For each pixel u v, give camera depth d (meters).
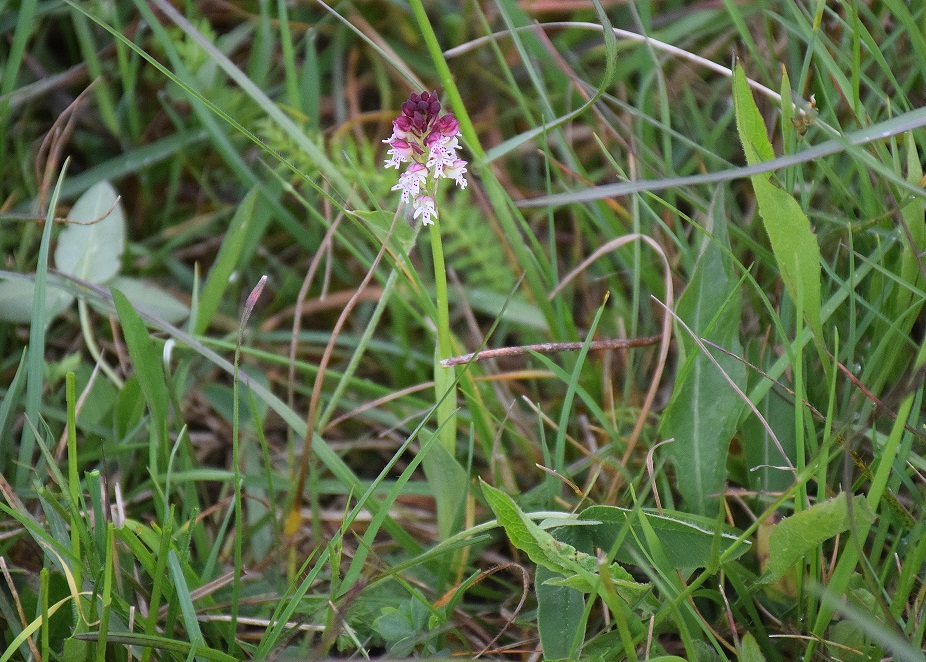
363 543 0.65
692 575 0.67
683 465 0.68
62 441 0.71
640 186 0.65
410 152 0.64
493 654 0.68
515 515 0.62
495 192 0.73
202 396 0.78
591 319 0.79
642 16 0.78
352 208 0.75
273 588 0.69
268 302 0.83
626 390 0.74
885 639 0.59
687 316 0.68
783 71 0.67
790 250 0.64
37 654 0.63
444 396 0.66
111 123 0.83
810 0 0.73
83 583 0.65
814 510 0.62
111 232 0.78
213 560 0.68
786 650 0.66
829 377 0.66
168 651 0.64
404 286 0.79
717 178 0.63
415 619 0.66
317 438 0.69
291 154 0.80
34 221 0.78
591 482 0.69
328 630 0.63
